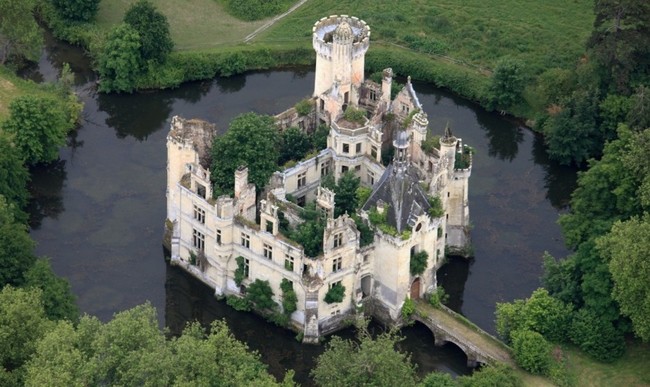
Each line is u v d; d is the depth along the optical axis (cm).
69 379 18462
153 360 18762
